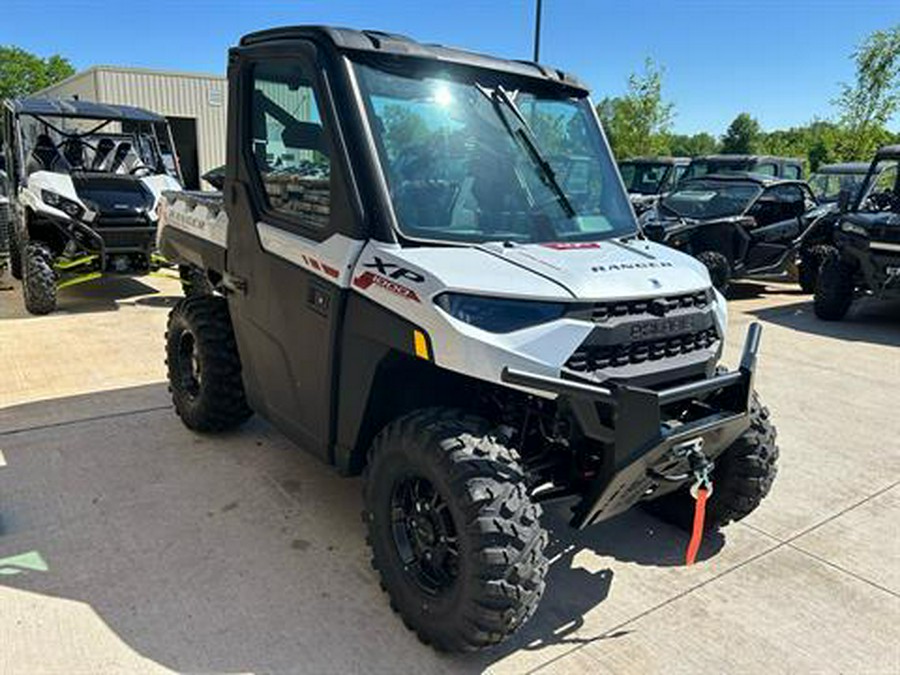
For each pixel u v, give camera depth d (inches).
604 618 110.3
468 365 90.0
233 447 161.8
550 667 99.0
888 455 174.1
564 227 116.6
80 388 197.3
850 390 223.6
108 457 155.3
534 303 93.6
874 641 107.0
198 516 132.8
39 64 2733.8
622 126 921.5
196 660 97.2
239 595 110.8
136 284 360.2
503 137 117.3
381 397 106.8
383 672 96.7
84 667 95.0
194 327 157.0
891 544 133.8
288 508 136.6
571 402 92.7
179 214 174.1
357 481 147.6
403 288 96.7
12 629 101.3
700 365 106.8
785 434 185.6
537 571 92.6
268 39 121.5
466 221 108.5
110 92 687.7
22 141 316.5
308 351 115.5
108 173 323.0
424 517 100.7
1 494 138.2
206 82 743.1
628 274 103.2
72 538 124.3
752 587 119.3
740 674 99.2
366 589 113.6
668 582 120.0
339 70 107.0
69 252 298.8
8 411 179.3
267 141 124.0
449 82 115.7
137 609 106.6
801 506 147.5
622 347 98.8
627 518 140.5
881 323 324.8
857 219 311.1
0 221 366.0
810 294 401.4
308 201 114.4
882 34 746.8
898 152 335.9
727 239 356.8
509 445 99.7
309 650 100.0
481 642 94.2
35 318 281.7
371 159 103.9
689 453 100.3
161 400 189.2
